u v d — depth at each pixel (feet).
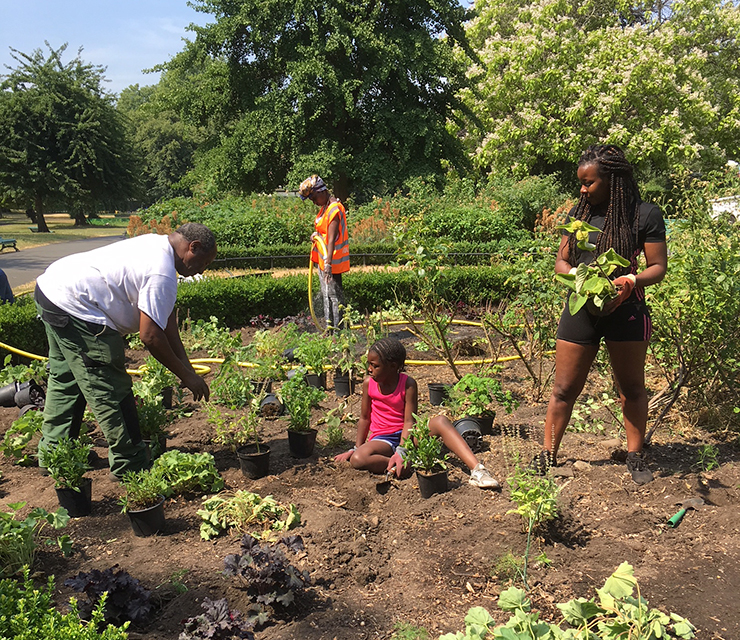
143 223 61.21
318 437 15.17
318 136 88.17
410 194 74.59
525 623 6.91
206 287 29.37
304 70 81.46
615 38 95.20
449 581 8.90
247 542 8.43
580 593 8.54
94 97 135.23
